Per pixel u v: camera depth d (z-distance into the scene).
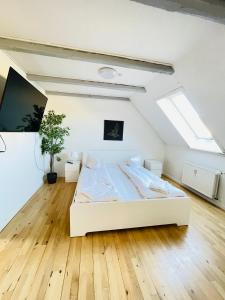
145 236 2.14
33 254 1.76
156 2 1.10
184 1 1.10
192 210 2.92
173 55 2.03
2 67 2.10
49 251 1.81
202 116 2.71
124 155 4.80
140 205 2.18
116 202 2.12
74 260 1.70
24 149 2.84
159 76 2.74
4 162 2.19
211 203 3.22
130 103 4.66
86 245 1.92
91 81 3.11
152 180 2.93
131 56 2.11
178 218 2.35
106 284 1.46
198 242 2.06
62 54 1.96
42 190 3.53
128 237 2.10
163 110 3.58
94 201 2.11
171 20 1.45
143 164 5.04
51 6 1.35
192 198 3.45
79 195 2.15
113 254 1.80
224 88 1.96
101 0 1.27
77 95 4.20
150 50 1.96
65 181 4.08
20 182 2.69
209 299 1.37
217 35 1.55
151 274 1.58
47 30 1.66
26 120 2.49
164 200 2.26
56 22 1.54
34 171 3.38
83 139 4.50
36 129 3.03
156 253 1.85
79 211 2.03
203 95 2.32
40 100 2.82
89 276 1.52
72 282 1.46
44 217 2.48
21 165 2.72
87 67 2.56
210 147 3.36
